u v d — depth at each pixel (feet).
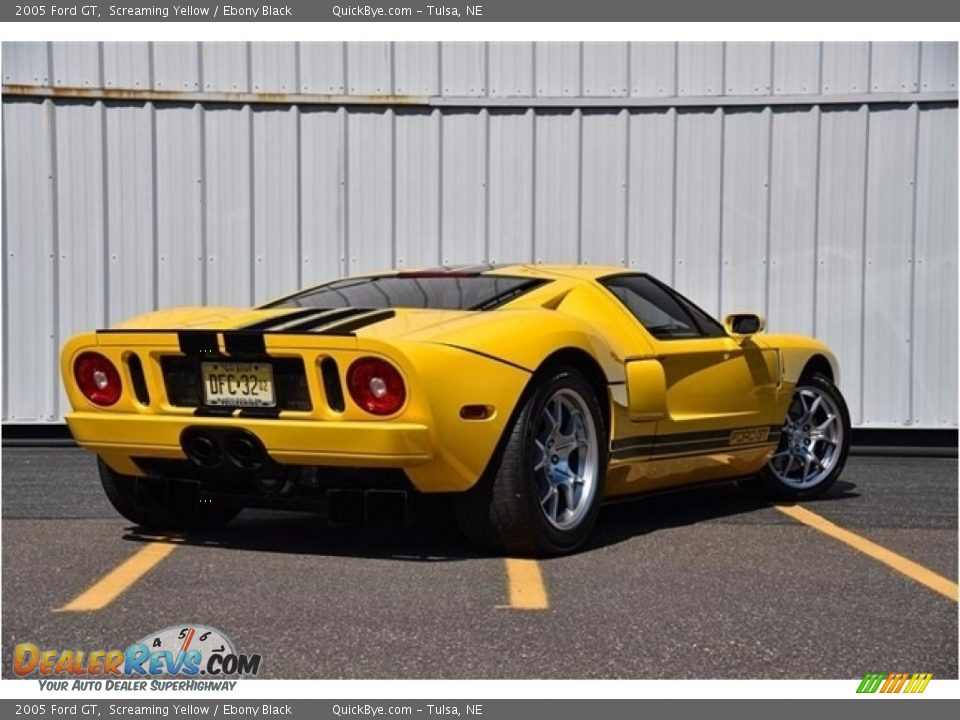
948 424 26.55
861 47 26.30
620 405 15.28
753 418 17.74
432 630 11.10
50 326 26.55
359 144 26.53
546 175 26.53
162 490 15.14
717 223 26.55
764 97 26.32
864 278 26.58
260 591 12.57
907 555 14.67
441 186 26.53
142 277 26.66
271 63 26.40
